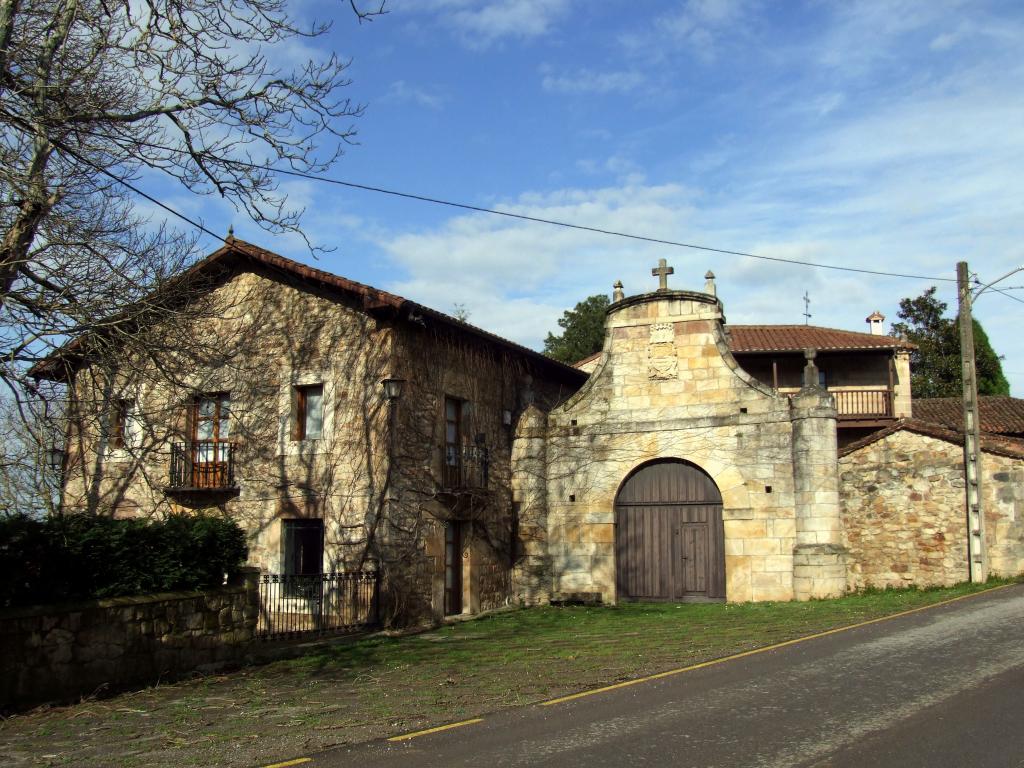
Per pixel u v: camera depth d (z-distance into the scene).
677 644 12.20
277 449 17.38
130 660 10.51
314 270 17.02
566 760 6.17
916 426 19.45
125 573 10.62
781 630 12.89
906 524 19.20
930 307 42.94
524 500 20.55
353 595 15.86
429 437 17.58
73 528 10.12
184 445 18.12
